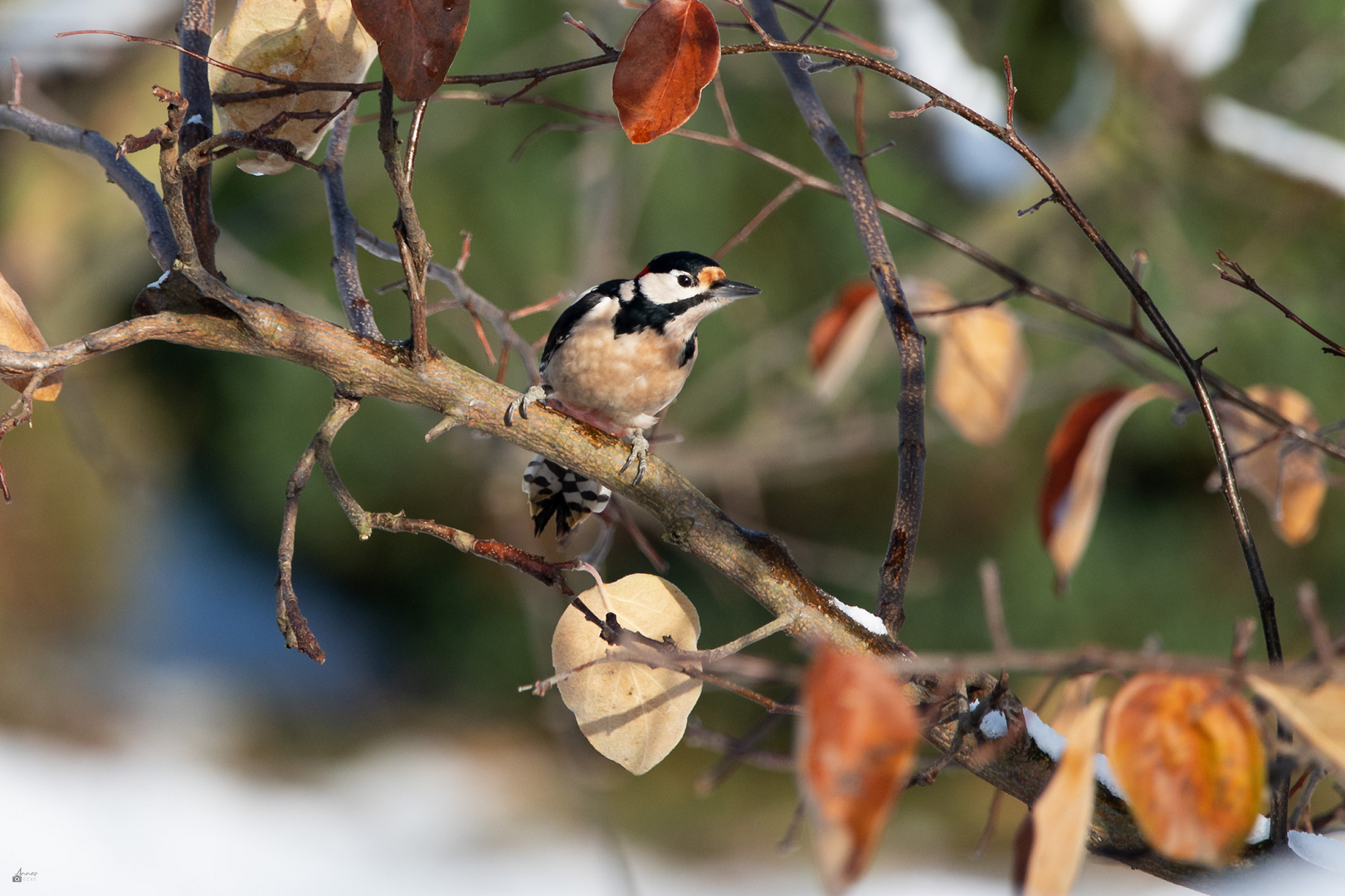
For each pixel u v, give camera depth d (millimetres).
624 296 5941
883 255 4156
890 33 11750
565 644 3580
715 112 15797
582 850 15375
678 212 16000
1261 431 5188
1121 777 2203
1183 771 2188
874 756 1946
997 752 3201
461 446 10102
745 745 4961
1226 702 2225
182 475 20219
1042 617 16234
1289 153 11688
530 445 3641
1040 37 14047
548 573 3270
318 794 16172
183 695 18531
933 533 16938
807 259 16406
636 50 3074
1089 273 13273
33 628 18703
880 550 17578
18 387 3580
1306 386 14117
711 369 15695
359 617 20891
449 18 2967
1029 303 14266
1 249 12102
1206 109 11984
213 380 19656
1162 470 16109
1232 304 11102
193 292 3312
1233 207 13992
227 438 19578
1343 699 2195
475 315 4996
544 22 15086
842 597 16906
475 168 15930
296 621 3303
